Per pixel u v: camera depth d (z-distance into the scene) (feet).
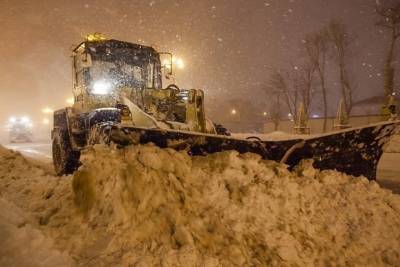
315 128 105.19
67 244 8.45
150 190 9.62
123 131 11.66
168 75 23.77
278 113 124.77
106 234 8.58
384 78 72.33
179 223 8.95
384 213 11.35
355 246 9.91
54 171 23.62
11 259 7.22
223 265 8.15
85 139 18.44
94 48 20.90
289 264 8.78
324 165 13.55
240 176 10.89
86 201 9.77
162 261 7.82
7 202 9.99
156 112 18.34
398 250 10.11
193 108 16.11
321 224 10.39
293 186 11.04
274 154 13.11
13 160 19.62
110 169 10.02
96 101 20.47
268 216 9.98
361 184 12.15
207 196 10.00
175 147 11.91
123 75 21.77
